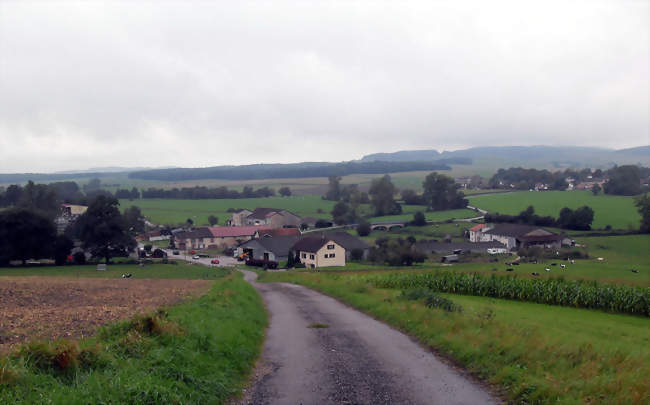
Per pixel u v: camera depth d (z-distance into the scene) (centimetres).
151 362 909
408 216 14575
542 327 1700
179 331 1136
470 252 9656
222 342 1167
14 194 14912
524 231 10112
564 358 1086
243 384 981
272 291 3188
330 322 1764
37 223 7925
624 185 16812
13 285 3020
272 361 1177
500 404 865
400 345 1340
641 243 9406
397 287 3500
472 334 1321
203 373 937
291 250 9175
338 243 8575
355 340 1412
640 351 1286
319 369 1091
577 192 18312
